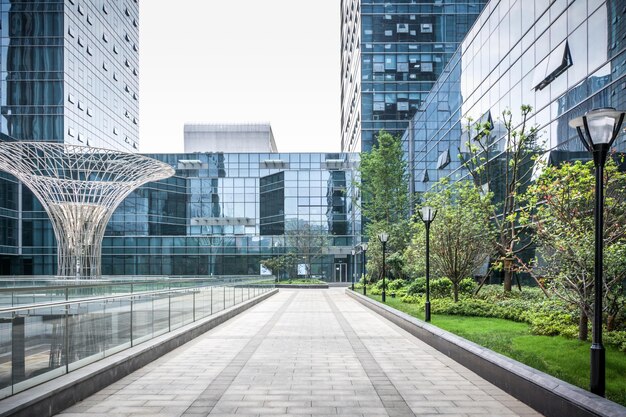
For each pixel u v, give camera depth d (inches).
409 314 599.2
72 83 2169.0
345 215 2206.0
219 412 243.0
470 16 2251.5
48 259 2018.9
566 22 699.4
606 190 393.4
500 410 245.6
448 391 283.4
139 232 2114.9
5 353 217.0
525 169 813.9
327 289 1781.5
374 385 298.5
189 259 2145.7
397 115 2217.0
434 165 1478.8
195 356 396.5
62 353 266.7
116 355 329.7
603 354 219.3
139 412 242.4
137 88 3105.3
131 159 1135.6
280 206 2217.0
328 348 436.8
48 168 1098.7
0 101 2068.2
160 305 435.2
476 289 762.2
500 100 955.3
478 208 685.9
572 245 346.9
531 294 628.1
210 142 3395.7
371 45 2250.2
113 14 2694.4
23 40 2091.5
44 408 227.6
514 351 326.0
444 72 1379.2
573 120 241.0
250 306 920.9
